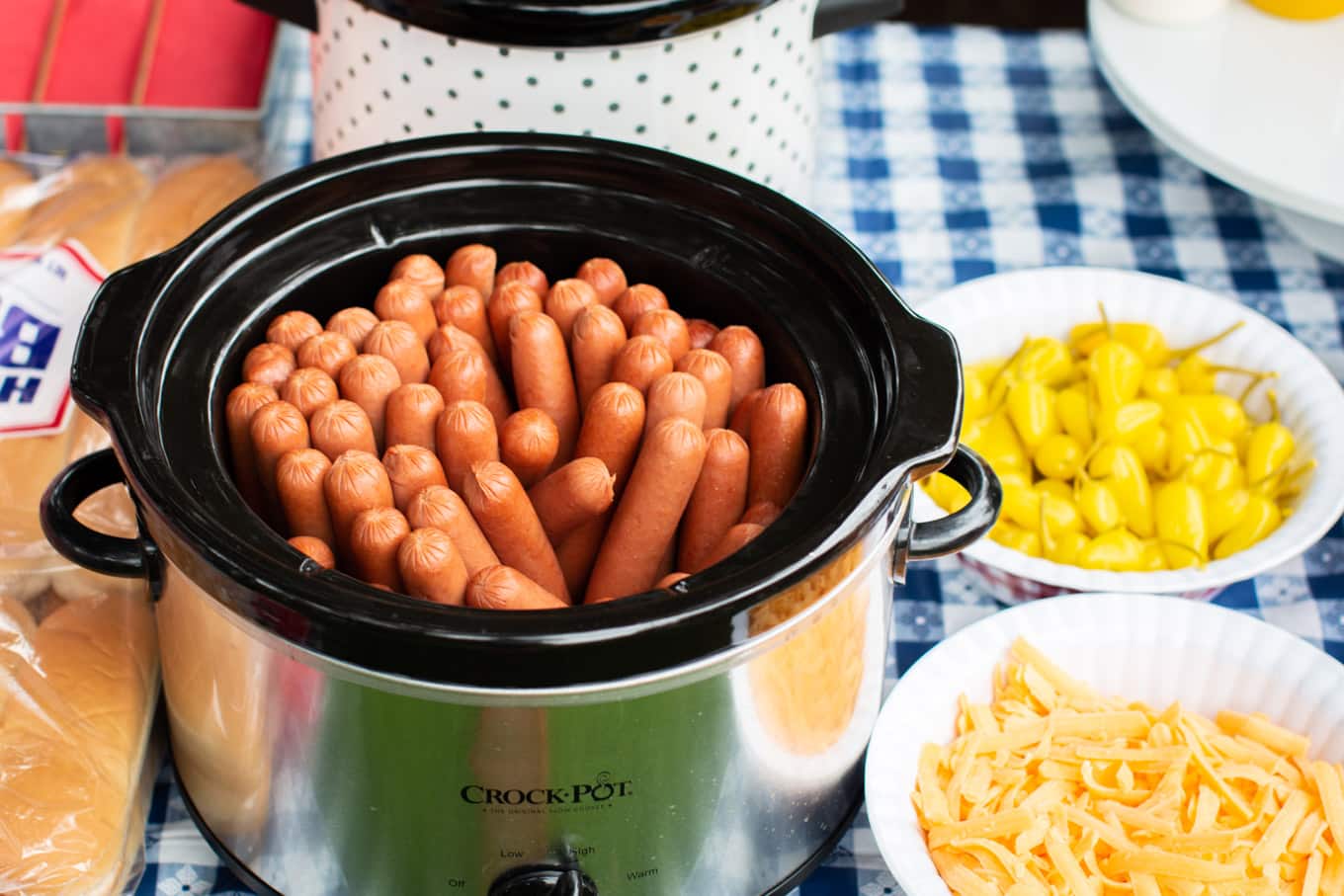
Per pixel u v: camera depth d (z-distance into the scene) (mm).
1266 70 1064
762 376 715
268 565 542
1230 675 769
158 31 1104
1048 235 1134
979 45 1294
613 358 696
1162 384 927
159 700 788
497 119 807
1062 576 798
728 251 735
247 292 697
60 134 1032
